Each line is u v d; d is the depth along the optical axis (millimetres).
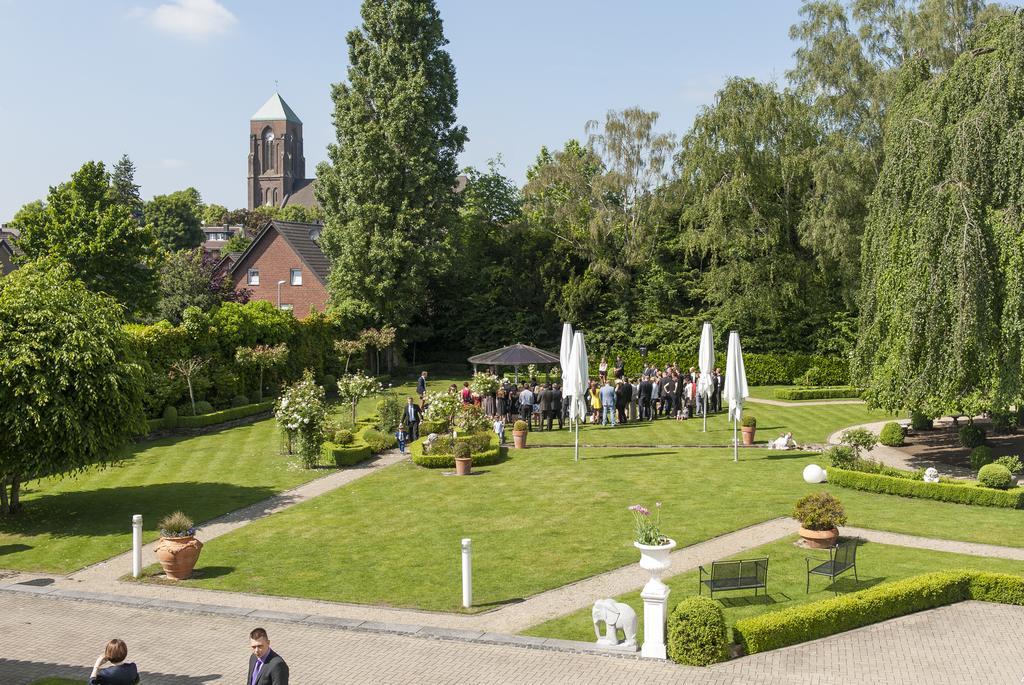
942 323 25109
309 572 18797
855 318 52594
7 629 15859
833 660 14000
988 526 21109
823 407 42844
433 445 30078
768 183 52469
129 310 47000
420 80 52781
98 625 16047
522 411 36844
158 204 108625
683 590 16875
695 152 52906
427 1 54188
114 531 22328
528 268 61656
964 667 13641
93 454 22812
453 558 19422
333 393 49969
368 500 24953
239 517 23516
